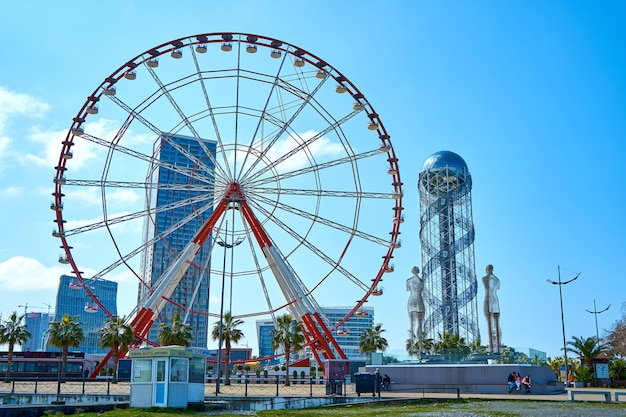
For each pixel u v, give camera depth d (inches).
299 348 4175.7
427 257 5851.4
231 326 4330.7
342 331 3528.5
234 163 3385.8
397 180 3572.8
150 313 3238.2
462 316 5664.4
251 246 3366.1
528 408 2052.2
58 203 3341.5
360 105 3464.6
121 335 3462.1
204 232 3351.4
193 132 3282.5
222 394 2447.1
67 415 1529.3
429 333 5679.1
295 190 3371.1
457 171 5959.6
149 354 1850.4
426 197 6008.9
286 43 3385.8
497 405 2182.6
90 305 3358.8
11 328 4077.3
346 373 3400.6
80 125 3304.6
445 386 2989.7
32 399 1962.4
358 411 1918.1
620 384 4033.0
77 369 4544.8
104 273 3223.4
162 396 1813.5
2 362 4493.1
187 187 3339.1
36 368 4510.3
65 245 3302.2
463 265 5777.6
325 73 3425.2
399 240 3513.8
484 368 2947.8
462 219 5900.6
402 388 3063.5
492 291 3690.9
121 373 3494.1
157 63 3373.5
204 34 3331.7
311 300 3472.0
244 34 3351.4
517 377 2837.1
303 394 2527.1
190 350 1907.0
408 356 3427.7
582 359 4239.7
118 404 1792.6
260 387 3235.7
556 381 3051.2
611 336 4753.9
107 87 3289.9
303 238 3361.2
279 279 3383.4
